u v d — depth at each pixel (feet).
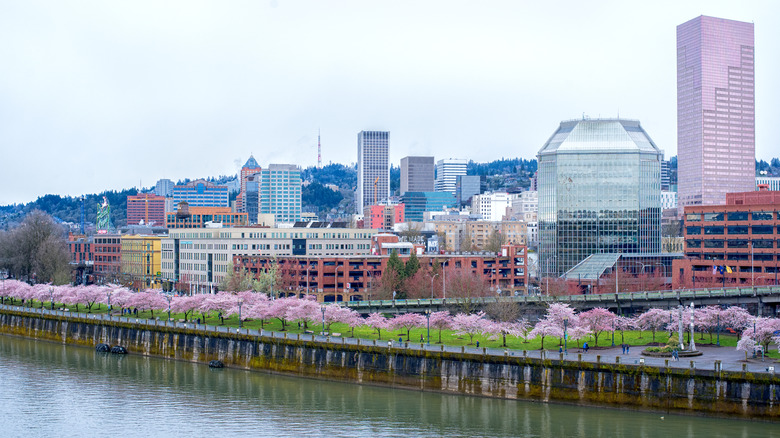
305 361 635.25
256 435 496.23
